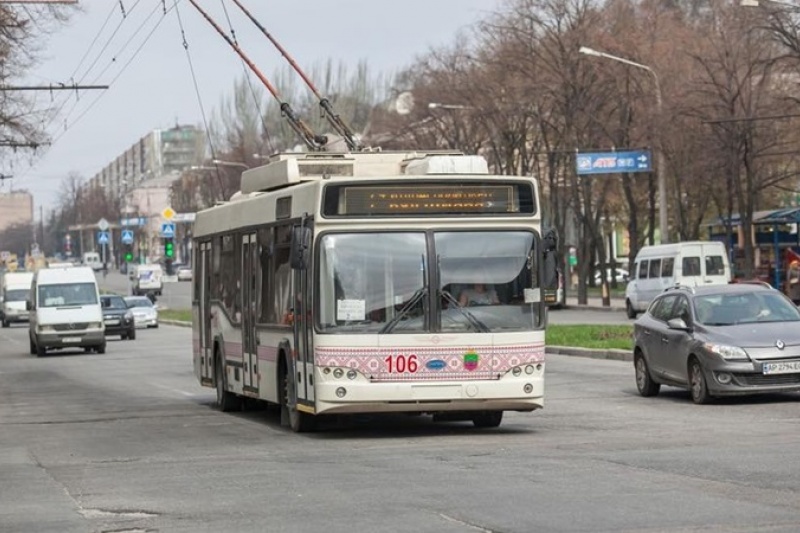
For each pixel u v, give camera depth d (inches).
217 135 4734.3
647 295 2598.4
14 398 1334.9
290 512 502.9
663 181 2691.9
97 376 1674.5
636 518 458.9
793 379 933.8
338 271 783.1
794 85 2583.7
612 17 3048.7
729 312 990.4
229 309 1025.5
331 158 907.4
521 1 3115.2
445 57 3494.1
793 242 2847.0
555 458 653.3
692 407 943.0
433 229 790.5
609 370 1375.5
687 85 2645.2
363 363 775.7
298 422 844.0
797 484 535.8
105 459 732.7
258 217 930.7
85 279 2290.8
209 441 816.3
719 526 438.0
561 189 3565.5
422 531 447.8
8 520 511.2
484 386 781.3
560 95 3075.8
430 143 3543.3
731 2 2672.2
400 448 734.5
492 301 789.9
